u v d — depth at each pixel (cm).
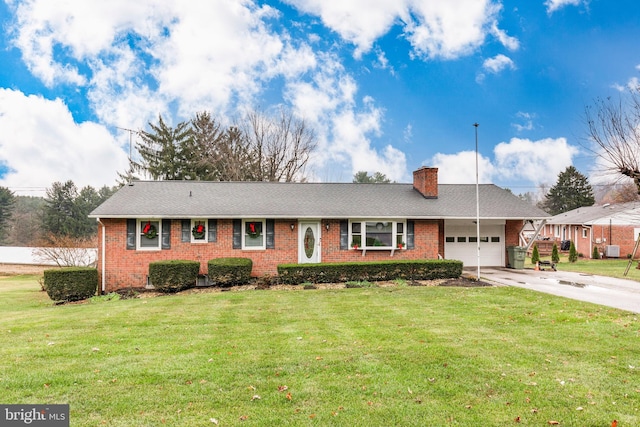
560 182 5328
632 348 700
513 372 591
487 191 2027
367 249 1683
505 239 1973
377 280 1527
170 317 984
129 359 644
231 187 1864
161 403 487
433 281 1521
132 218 1566
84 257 2459
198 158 3903
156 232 1583
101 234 1564
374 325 875
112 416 455
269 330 841
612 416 462
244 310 1058
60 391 517
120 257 1562
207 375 574
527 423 447
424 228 1734
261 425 439
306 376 574
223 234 1619
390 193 1916
